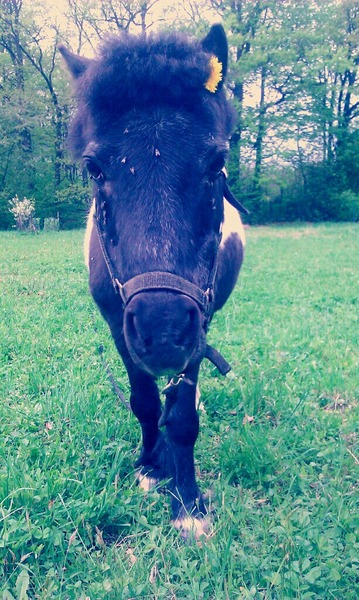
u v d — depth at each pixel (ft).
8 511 2.36
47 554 2.29
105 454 3.10
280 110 31.60
